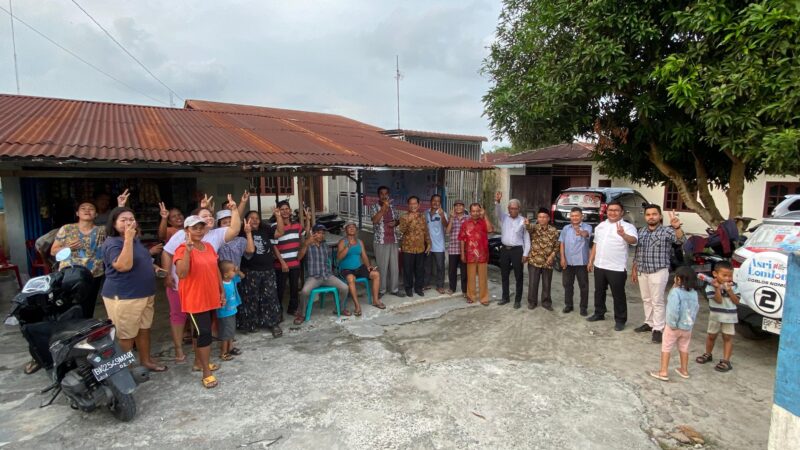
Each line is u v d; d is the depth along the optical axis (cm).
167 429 345
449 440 333
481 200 1384
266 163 576
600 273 589
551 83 637
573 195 1096
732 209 703
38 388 406
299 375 438
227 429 345
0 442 325
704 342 532
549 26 653
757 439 340
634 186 1480
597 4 576
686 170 784
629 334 561
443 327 587
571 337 550
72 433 338
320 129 955
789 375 236
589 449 325
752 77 492
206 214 469
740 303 473
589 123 716
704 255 720
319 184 1695
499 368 459
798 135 449
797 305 232
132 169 639
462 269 729
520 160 1706
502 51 803
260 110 1184
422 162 778
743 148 534
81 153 471
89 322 363
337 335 552
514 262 675
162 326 577
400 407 379
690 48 554
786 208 709
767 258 447
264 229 546
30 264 741
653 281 532
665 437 344
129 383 348
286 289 767
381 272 698
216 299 415
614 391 411
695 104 527
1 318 586
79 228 469
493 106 757
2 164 599
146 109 832
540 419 363
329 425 352
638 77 607
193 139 635
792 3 454
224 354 472
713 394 407
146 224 864
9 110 642
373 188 1118
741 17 516
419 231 698
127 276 400
